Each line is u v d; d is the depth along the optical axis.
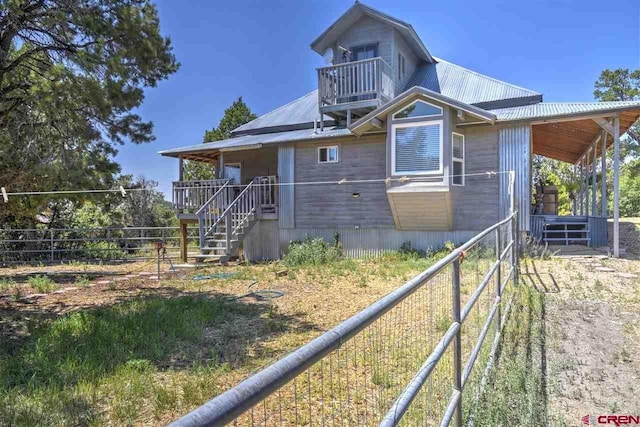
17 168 8.16
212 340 4.72
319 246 11.75
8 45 6.51
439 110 10.62
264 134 15.68
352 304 6.35
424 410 2.48
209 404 0.73
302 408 2.88
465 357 3.47
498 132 10.91
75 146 8.17
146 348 4.45
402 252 11.64
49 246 15.77
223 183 13.48
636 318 4.99
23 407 3.14
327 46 14.55
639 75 26.98
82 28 6.51
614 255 9.55
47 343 4.56
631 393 3.26
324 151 13.12
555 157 18.19
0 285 9.23
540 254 10.01
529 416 2.87
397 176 11.03
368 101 12.40
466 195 11.21
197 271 10.89
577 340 4.34
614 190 9.61
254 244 13.93
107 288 8.75
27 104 6.78
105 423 2.93
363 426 2.62
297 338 4.73
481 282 3.70
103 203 12.31
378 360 3.55
